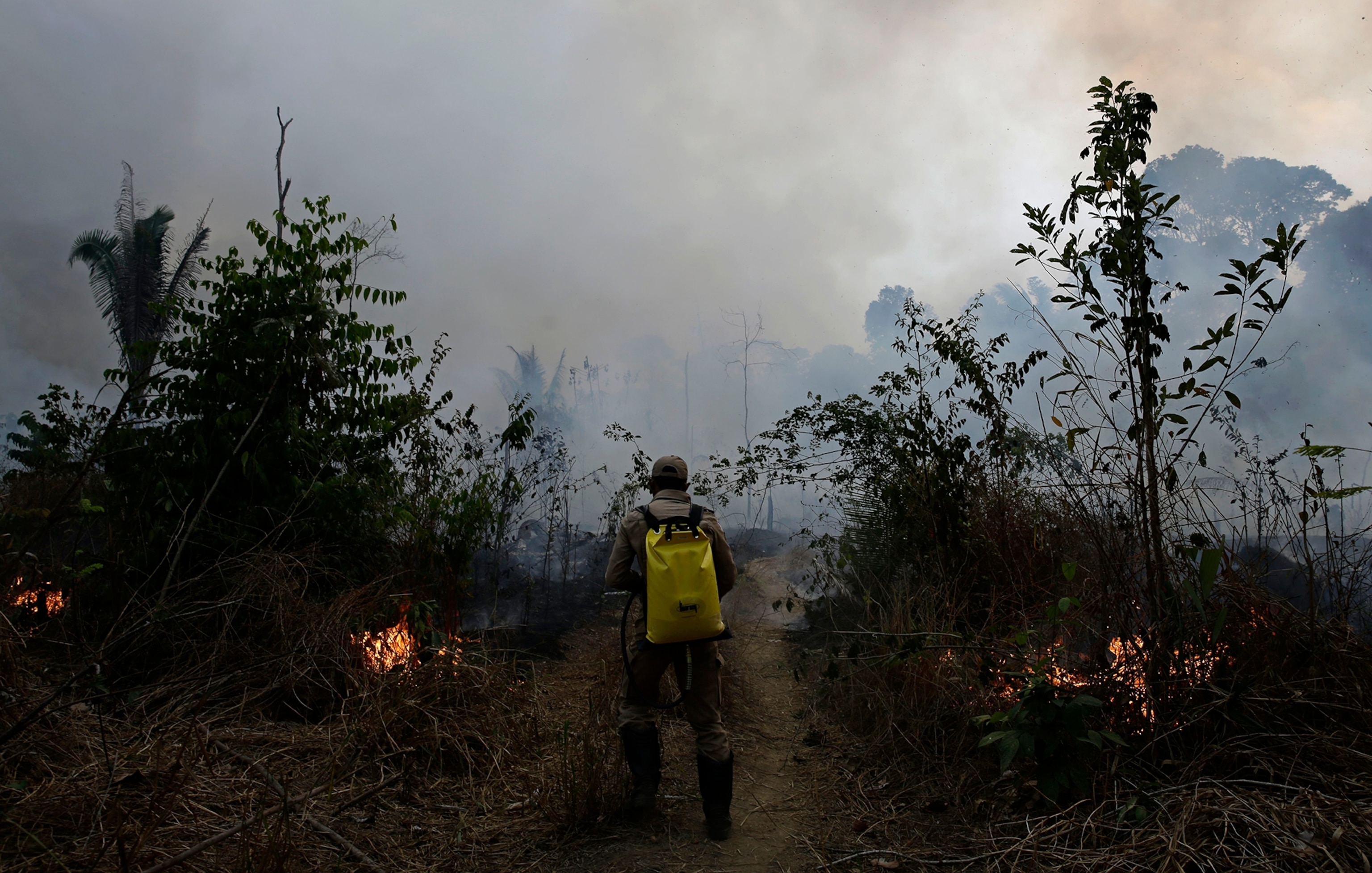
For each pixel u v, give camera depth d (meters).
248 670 3.86
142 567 4.46
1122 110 3.53
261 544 4.60
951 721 3.88
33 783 2.74
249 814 2.80
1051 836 2.76
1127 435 3.44
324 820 2.91
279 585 4.25
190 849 2.39
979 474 5.59
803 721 4.63
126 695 3.65
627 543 3.48
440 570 5.57
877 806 3.37
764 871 2.86
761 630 6.95
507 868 2.83
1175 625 3.19
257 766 3.18
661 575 3.22
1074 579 4.08
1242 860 2.33
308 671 4.05
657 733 3.38
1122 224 3.43
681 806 3.43
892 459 6.54
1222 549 3.41
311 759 3.39
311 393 5.43
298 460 5.19
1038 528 4.77
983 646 3.83
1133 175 3.43
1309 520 3.31
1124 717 3.19
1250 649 3.22
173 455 4.85
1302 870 2.25
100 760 2.98
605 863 2.90
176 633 4.06
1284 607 3.30
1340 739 2.85
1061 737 2.97
